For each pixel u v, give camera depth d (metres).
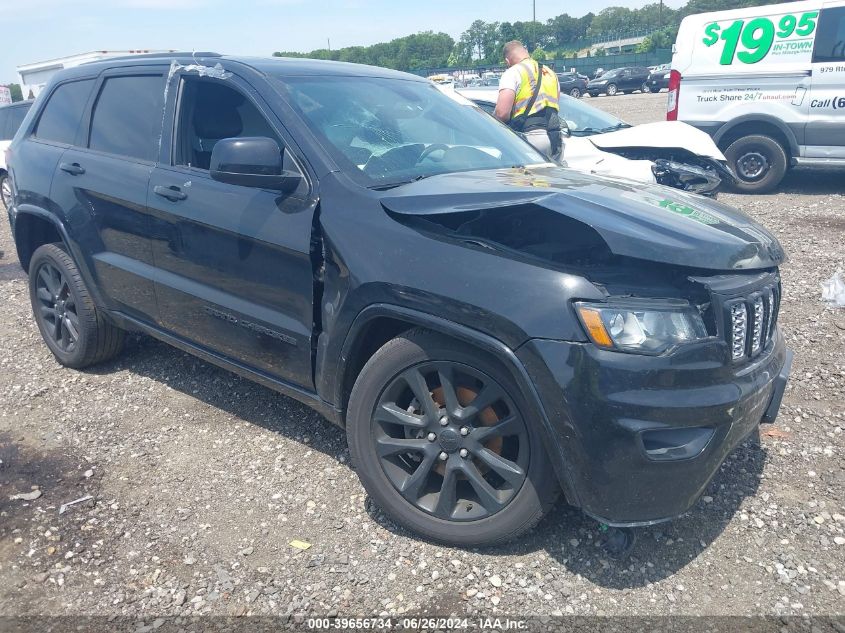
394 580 2.69
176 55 3.97
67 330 4.57
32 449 3.69
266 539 2.94
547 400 2.44
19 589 2.68
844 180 10.70
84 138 4.30
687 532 2.93
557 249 2.84
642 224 2.59
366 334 2.91
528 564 2.75
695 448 2.44
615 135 8.08
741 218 2.98
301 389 3.25
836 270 6.17
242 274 3.33
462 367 2.68
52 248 4.46
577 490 2.50
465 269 2.59
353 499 3.20
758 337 2.69
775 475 3.31
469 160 3.63
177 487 3.32
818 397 4.03
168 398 4.21
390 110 3.71
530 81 7.02
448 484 2.78
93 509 3.16
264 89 3.40
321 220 2.98
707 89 9.90
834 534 2.89
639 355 2.38
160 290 3.78
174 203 3.57
